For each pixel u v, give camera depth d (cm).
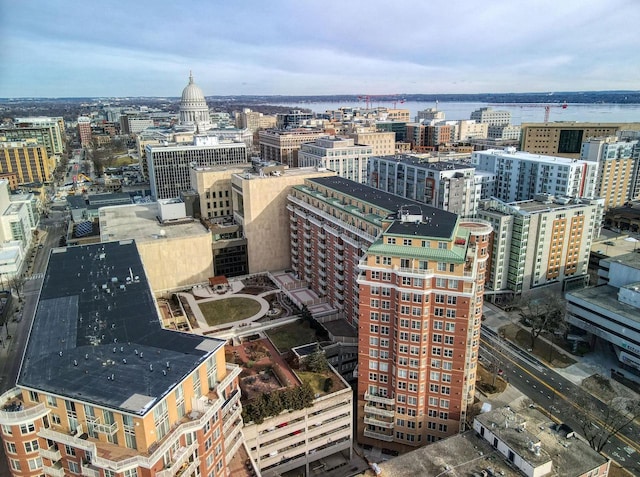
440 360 10981
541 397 13588
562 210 19012
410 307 10719
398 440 11950
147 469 6844
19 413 7444
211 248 19025
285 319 15262
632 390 13900
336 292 16062
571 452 9175
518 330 17338
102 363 8181
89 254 14038
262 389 11312
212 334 14512
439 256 10450
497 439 9400
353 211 15250
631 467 11112
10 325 18025
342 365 14125
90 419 7250
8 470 11094
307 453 11275
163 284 18412
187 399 7862
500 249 18750
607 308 15088
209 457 8219
